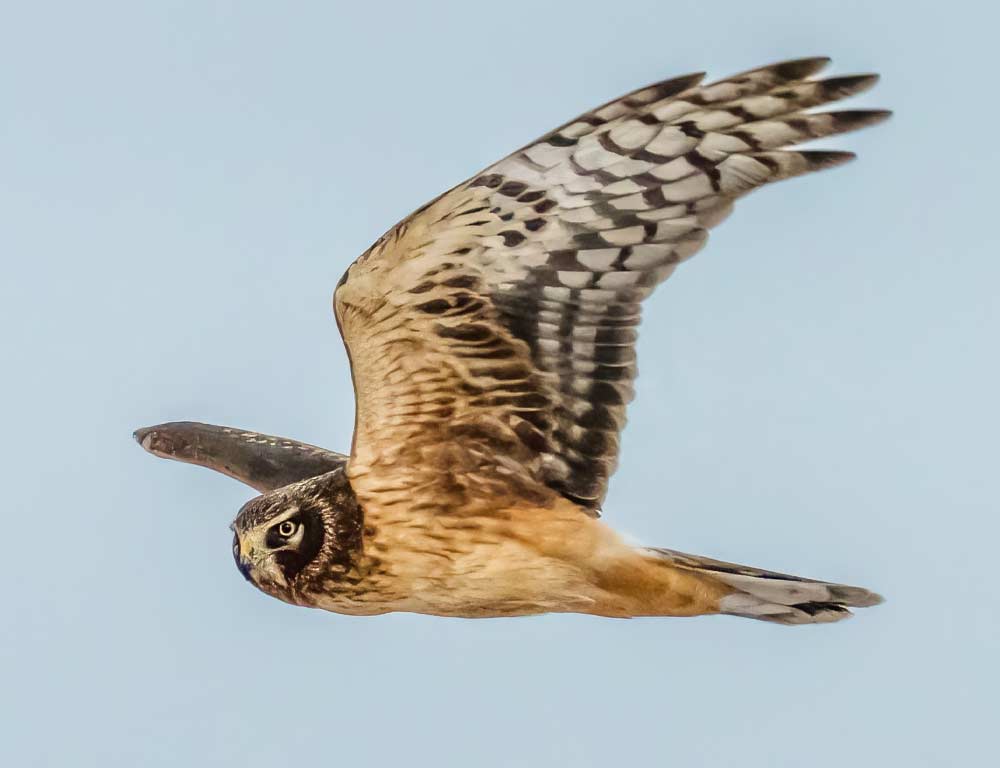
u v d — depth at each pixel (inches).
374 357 476.7
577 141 446.3
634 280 469.7
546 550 489.4
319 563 497.4
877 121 437.4
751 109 440.1
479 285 468.4
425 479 491.2
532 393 484.4
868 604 488.1
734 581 486.3
